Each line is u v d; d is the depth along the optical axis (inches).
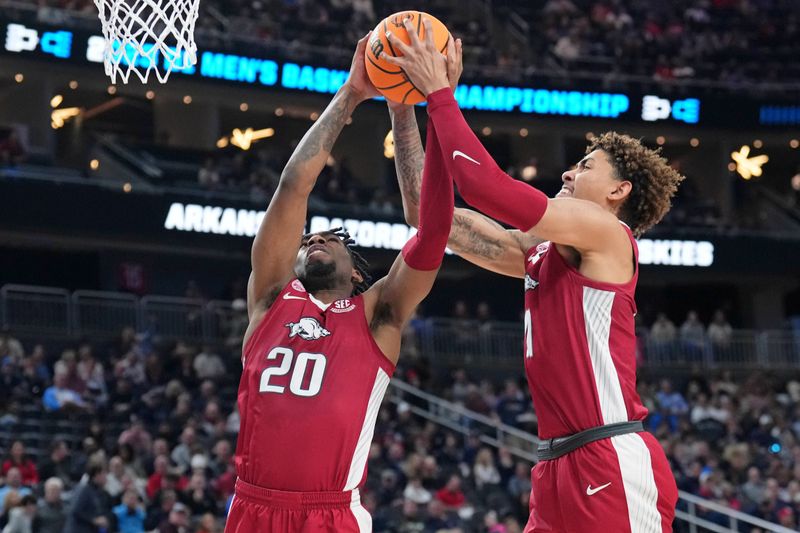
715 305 1232.2
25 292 819.4
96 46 934.4
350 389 182.5
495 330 944.3
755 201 1270.9
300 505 178.7
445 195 179.5
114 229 905.5
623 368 175.0
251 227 957.8
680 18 1311.5
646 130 1167.6
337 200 1019.9
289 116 1165.7
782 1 1342.3
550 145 1189.1
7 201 864.3
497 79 1109.7
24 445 613.6
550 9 1284.4
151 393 681.0
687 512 670.5
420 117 1028.5
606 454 170.9
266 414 181.0
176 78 981.8
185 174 1002.7
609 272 176.6
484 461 659.4
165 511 514.9
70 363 677.9
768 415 844.0
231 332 839.7
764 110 1190.9
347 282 193.0
